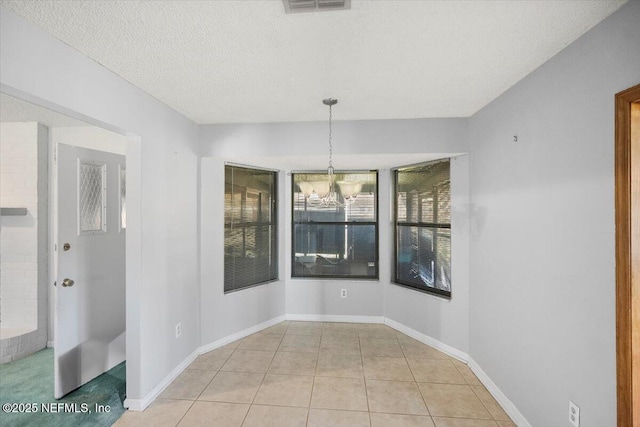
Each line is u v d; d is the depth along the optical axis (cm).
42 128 320
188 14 144
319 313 408
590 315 158
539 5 139
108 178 282
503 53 181
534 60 189
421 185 359
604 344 150
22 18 145
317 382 268
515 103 222
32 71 150
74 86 174
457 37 164
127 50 176
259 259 391
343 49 177
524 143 211
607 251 148
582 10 142
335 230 416
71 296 250
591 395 157
